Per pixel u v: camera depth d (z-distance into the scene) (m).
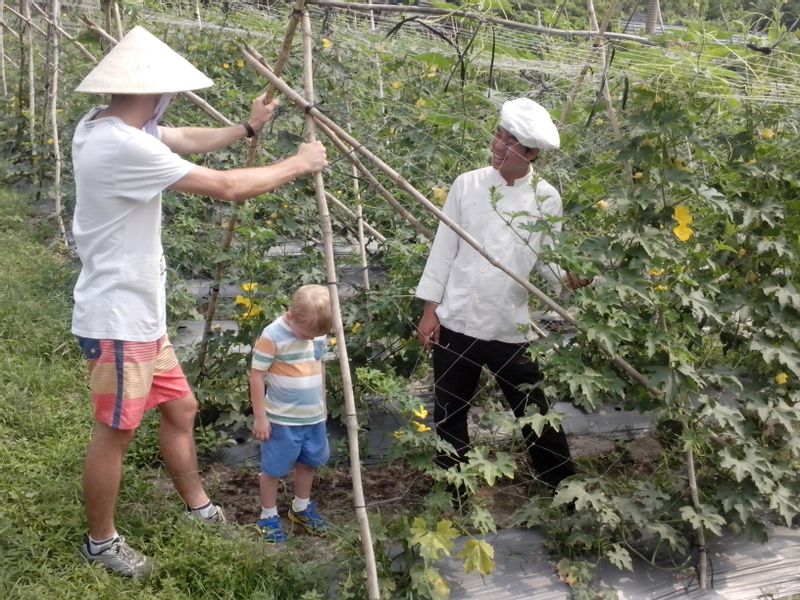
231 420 4.21
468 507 3.71
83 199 2.93
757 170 3.51
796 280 3.73
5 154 9.09
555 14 4.11
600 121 4.09
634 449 4.46
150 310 3.05
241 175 2.91
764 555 3.54
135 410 3.05
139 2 5.19
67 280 6.02
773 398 3.63
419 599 3.06
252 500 3.87
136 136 2.86
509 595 3.23
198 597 3.08
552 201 3.46
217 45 6.65
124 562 3.17
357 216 4.66
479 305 3.49
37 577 3.10
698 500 3.47
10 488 3.49
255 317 4.34
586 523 3.41
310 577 3.12
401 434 3.12
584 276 3.29
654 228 3.32
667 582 3.38
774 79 3.47
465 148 4.57
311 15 4.54
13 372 4.55
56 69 7.16
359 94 4.78
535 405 3.33
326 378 4.28
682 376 3.32
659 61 3.35
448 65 4.40
